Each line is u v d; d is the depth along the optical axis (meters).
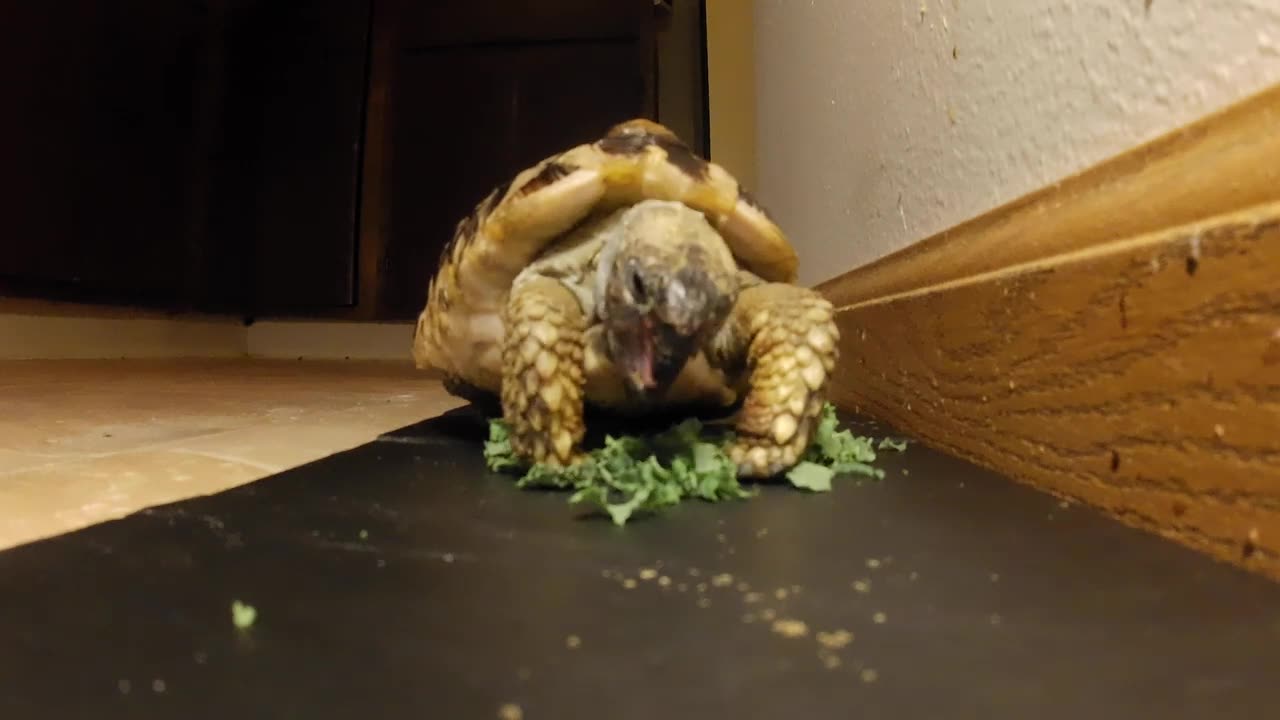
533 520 0.19
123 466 0.26
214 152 0.99
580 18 0.98
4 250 0.73
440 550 0.16
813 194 0.51
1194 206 0.16
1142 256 0.17
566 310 0.24
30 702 0.10
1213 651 0.11
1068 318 0.20
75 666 0.11
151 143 0.89
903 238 0.34
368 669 0.11
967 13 0.27
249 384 0.60
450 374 0.34
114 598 0.13
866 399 0.37
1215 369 0.15
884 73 0.36
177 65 0.93
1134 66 0.18
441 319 0.31
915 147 0.32
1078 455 0.19
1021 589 0.13
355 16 0.99
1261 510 0.14
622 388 0.25
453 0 0.99
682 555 0.16
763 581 0.14
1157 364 0.16
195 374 0.69
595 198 0.25
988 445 0.24
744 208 0.26
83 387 0.54
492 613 0.13
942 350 0.28
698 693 0.10
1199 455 0.15
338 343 1.05
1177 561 0.15
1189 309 0.15
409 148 1.02
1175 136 0.17
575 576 0.14
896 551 0.16
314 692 0.10
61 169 0.78
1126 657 0.11
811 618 0.12
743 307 0.24
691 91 0.96
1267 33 0.15
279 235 1.02
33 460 0.27
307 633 0.12
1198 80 0.16
